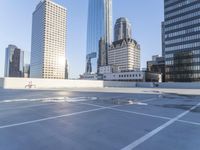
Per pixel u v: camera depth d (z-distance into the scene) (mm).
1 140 4199
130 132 4934
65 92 19172
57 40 117875
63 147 3803
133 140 4285
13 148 3727
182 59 86125
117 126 5543
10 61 154625
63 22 122188
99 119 6469
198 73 79938
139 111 8281
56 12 118625
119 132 4918
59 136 4520
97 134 4715
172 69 90375
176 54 88750
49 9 115438
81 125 5602
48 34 113812
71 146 3863
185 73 84812
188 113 7945
